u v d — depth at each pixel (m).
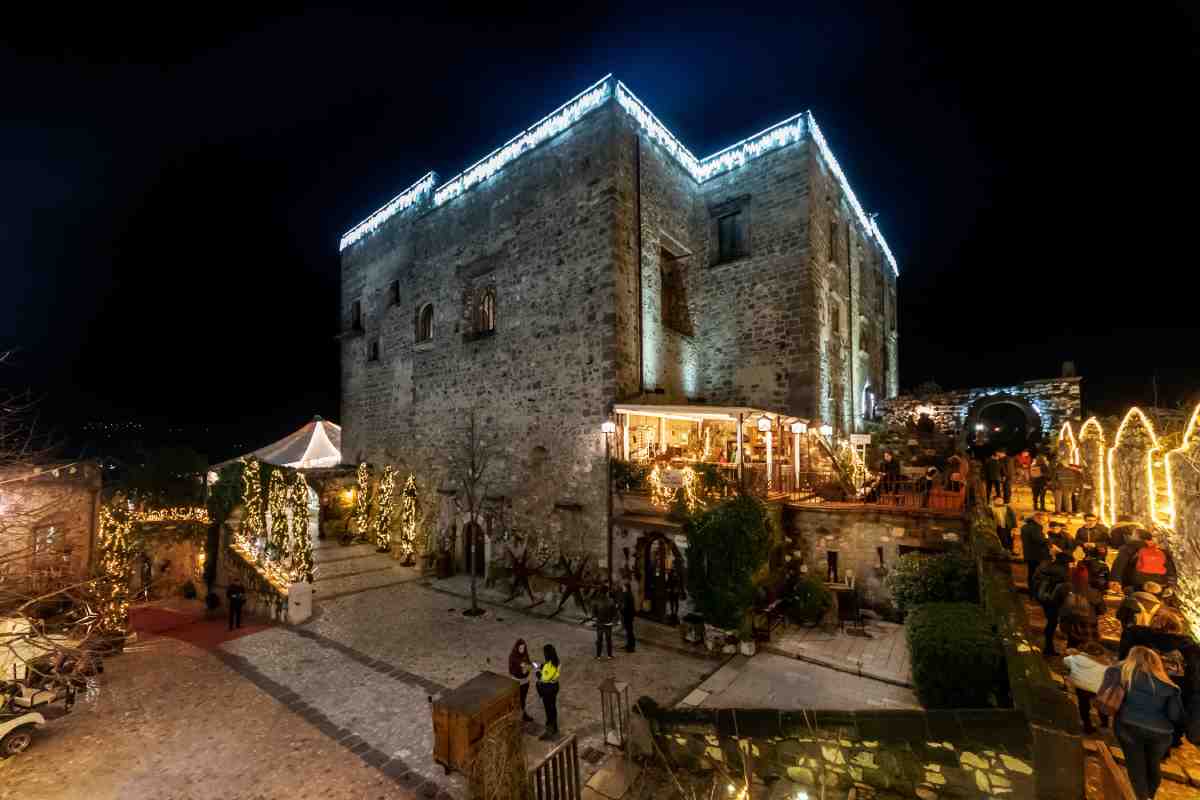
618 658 11.33
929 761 5.41
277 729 8.86
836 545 13.40
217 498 18.97
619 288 15.30
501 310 18.23
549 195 17.05
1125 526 9.58
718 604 11.62
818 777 5.84
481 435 18.53
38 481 13.17
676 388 17.62
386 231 24.41
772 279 17.20
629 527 14.12
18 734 8.23
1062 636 7.48
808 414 16.17
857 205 23.12
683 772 6.59
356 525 23.61
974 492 13.74
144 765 7.91
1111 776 4.65
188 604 16.95
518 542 16.80
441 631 13.34
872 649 11.17
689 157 19.03
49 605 10.41
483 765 5.49
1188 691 4.62
